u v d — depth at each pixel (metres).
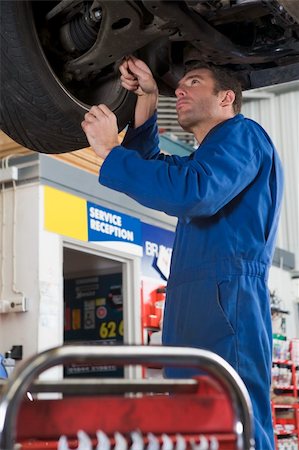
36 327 4.66
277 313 7.25
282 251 8.07
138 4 1.83
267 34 2.10
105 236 5.30
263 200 1.97
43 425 1.13
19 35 1.88
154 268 5.83
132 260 5.57
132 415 1.16
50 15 1.98
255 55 2.13
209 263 1.93
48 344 4.70
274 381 6.30
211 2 1.88
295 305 8.29
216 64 2.21
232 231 1.93
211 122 2.05
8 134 2.19
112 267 5.77
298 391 6.78
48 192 4.88
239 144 1.91
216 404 1.18
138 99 2.18
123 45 1.96
